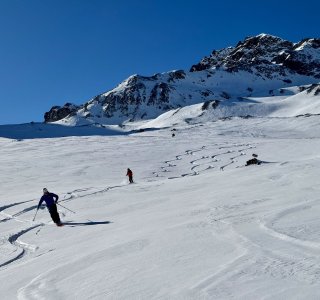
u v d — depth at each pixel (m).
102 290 6.76
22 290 7.50
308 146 53.53
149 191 22.67
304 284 5.56
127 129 154.75
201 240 9.13
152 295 6.11
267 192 15.92
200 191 19.77
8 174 42.03
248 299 5.34
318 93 182.75
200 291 5.88
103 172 41.38
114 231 12.57
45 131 135.75
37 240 13.56
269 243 7.95
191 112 188.75
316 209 10.59
